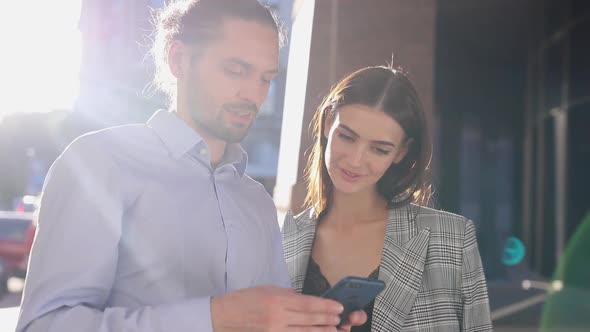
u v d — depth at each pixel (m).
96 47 7.62
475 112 19.28
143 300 1.34
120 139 1.40
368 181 2.36
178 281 1.37
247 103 1.42
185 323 1.15
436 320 2.38
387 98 2.28
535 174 20.28
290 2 6.72
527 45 18.94
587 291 15.33
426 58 5.72
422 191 2.53
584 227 16.67
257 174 26.36
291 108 6.39
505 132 20.64
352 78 2.36
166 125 1.44
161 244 1.36
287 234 2.56
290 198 5.54
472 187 19.64
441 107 17.88
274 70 1.46
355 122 2.29
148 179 1.37
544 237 18.47
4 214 13.01
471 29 17.39
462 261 2.42
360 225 2.50
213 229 1.44
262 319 1.13
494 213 20.19
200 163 1.46
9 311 8.32
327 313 1.14
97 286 1.25
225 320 1.15
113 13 7.31
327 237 2.52
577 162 16.88
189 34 1.43
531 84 20.14
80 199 1.26
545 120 18.80
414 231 2.44
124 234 1.34
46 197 1.29
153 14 1.66
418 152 2.43
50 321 1.16
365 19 5.62
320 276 2.47
